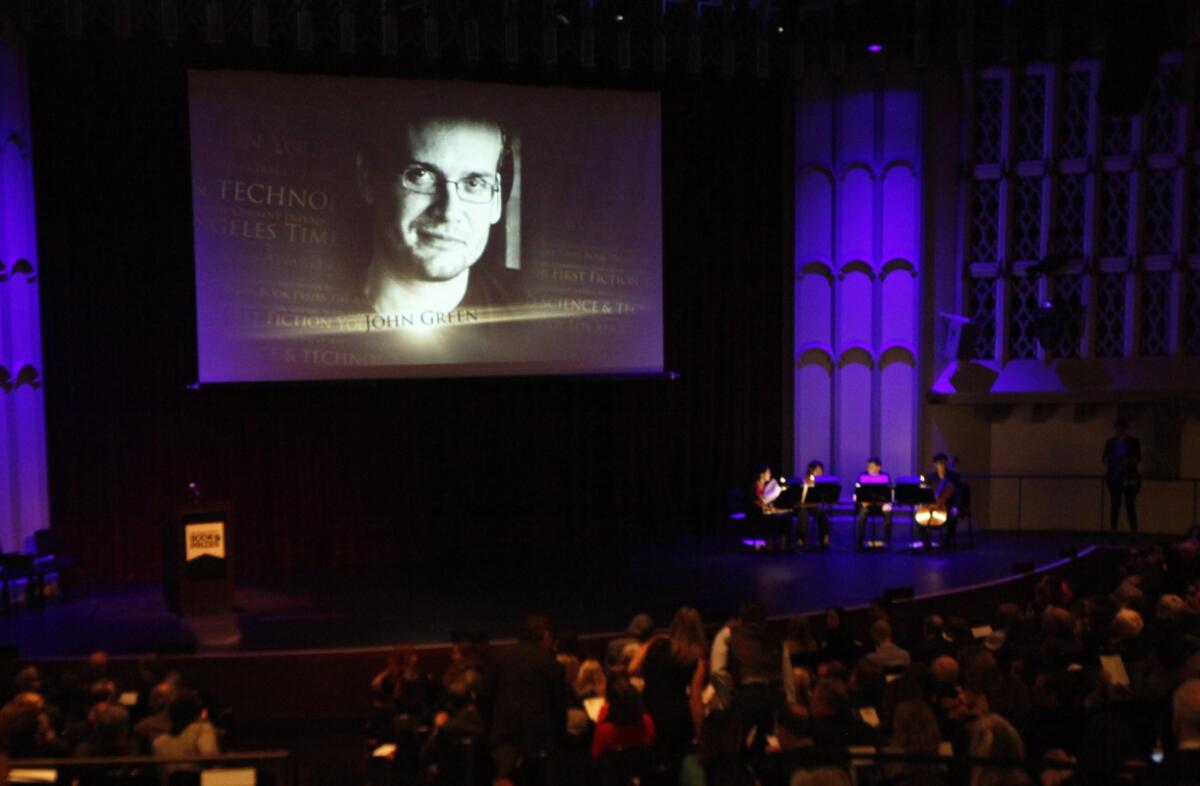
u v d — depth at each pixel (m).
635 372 15.71
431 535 15.44
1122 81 12.20
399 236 14.79
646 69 15.66
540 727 7.08
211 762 6.29
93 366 14.09
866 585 12.95
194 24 13.71
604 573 14.05
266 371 14.44
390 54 14.14
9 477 13.37
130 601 13.12
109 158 13.96
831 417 16.64
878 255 16.47
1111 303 16.31
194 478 14.48
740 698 7.40
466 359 15.09
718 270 16.27
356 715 10.63
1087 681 7.24
